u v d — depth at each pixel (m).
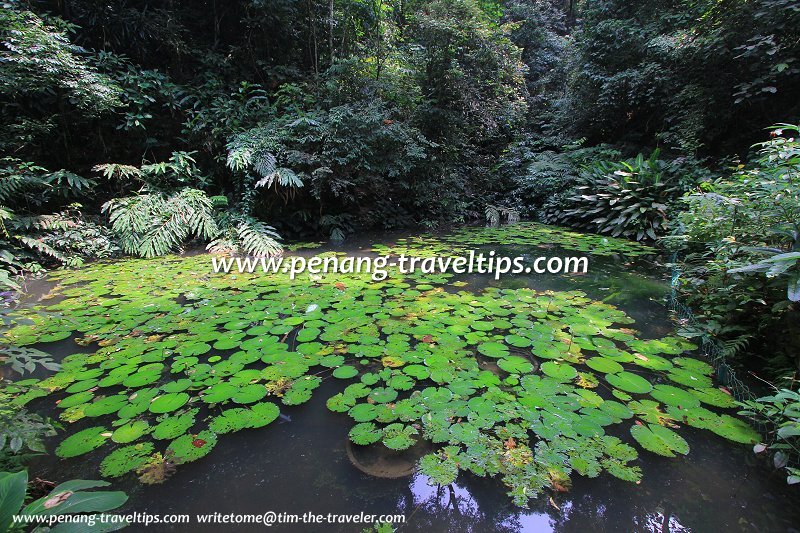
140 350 2.37
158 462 1.49
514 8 12.93
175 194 5.52
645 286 3.77
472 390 1.94
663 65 7.43
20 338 2.51
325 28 7.83
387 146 6.61
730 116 6.30
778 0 4.73
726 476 1.44
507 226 7.72
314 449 1.59
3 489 0.90
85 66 4.91
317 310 3.05
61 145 5.43
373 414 1.76
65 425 1.68
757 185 2.74
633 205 6.16
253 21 7.10
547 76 12.45
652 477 1.43
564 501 1.33
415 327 2.72
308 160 5.81
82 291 3.52
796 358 2.01
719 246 2.61
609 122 9.29
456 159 8.70
